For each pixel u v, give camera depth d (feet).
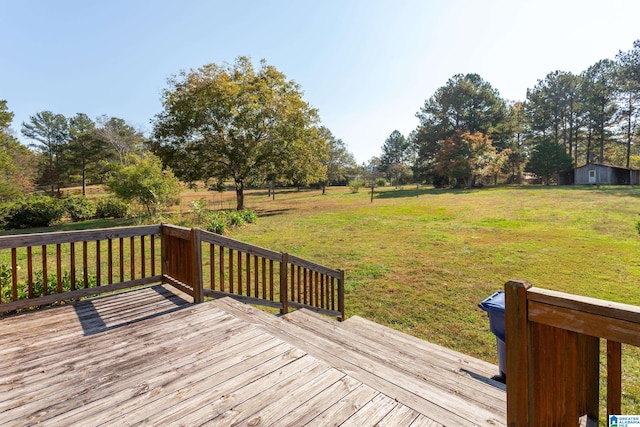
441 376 8.65
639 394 9.98
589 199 62.34
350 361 7.85
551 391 3.92
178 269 12.91
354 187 124.06
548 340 3.92
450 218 49.26
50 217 59.72
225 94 61.77
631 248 28.02
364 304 18.17
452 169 108.88
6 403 6.16
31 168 126.93
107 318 10.36
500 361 8.86
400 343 12.03
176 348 8.34
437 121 125.08
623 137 115.55
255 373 7.16
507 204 61.93
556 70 119.14
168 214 55.42
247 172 67.56
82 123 137.18
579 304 3.54
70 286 12.24
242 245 12.55
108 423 5.59
